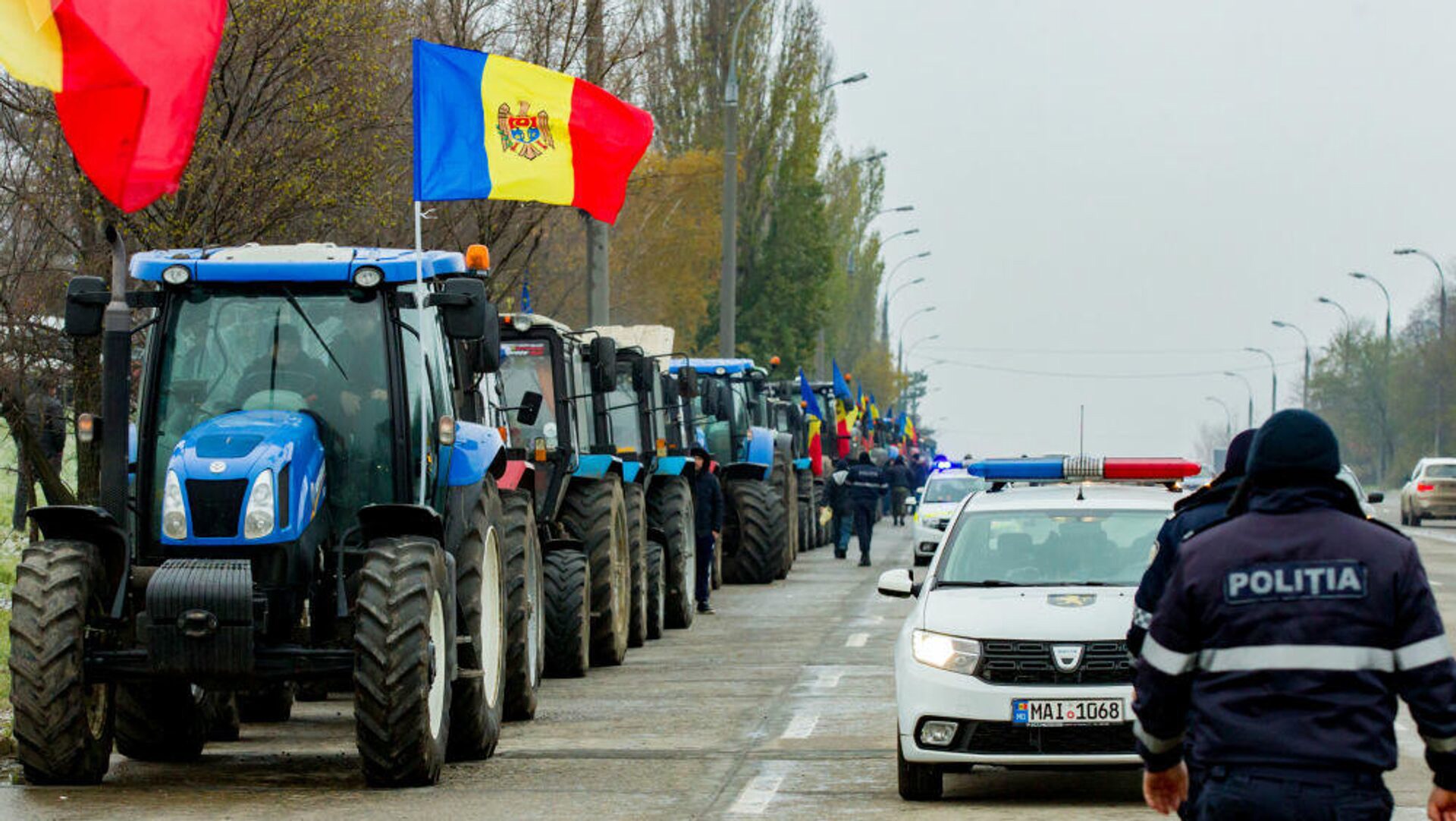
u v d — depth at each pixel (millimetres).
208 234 46219
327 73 47688
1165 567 18844
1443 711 13742
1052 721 27562
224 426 30266
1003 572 30844
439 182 42000
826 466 123812
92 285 30125
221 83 45625
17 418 45719
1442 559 95875
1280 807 13625
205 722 34125
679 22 152125
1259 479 14531
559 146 42719
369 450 31547
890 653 51812
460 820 26969
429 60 41750
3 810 27672
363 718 29234
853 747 34250
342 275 31531
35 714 28906
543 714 39875
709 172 147375
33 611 29016
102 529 29734
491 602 34688
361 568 30125
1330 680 13828
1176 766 15008
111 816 27188
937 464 95812
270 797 29062
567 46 61438
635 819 27141
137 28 31078
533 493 43000
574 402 50406
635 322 149750
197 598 28641
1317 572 13969
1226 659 14086
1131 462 34938
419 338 32094
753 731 36719
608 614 48844
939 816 27203
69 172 44094
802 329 164625
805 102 159250
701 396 76938
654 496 60344
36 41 30375
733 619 63438
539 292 106625
